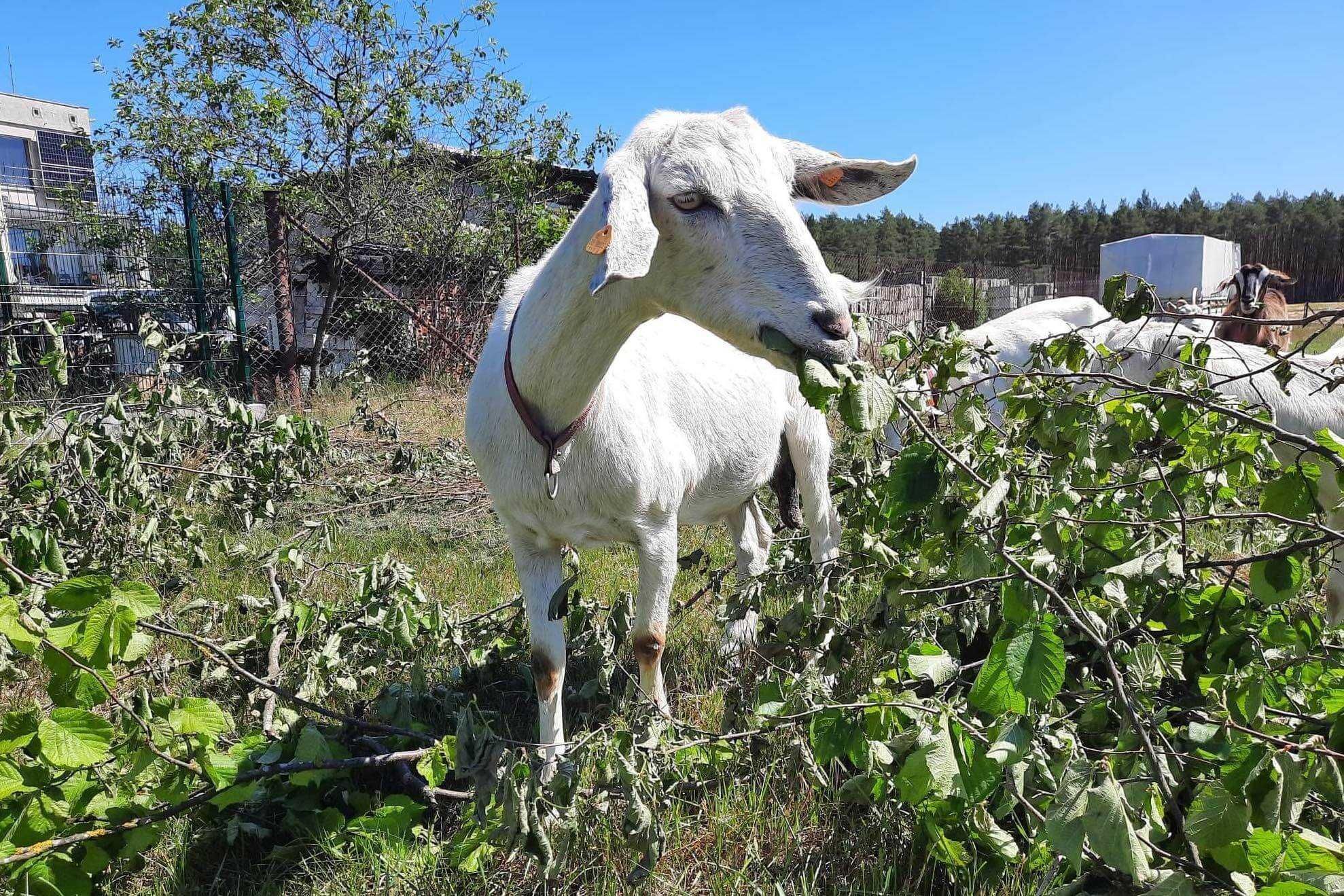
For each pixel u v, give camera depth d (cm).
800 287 200
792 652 307
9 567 234
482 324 1166
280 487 541
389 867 242
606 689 309
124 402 484
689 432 319
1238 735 188
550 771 274
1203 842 170
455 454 680
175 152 1192
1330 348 444
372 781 298
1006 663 191
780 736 274
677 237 212
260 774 253
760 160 210
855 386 194
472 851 236
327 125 1144
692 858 249
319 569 424
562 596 277
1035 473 272
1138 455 285
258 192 1147
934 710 205
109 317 973
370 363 1125
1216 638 251
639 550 300
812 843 249
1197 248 2058
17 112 2377
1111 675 205
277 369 1045
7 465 387
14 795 216
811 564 300
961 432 264
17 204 1141
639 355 303
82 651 216
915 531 280
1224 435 264
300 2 1141
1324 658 239
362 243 1151
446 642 366
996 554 222
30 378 821
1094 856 193
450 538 550
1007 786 200
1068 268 2962
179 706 231
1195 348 299
